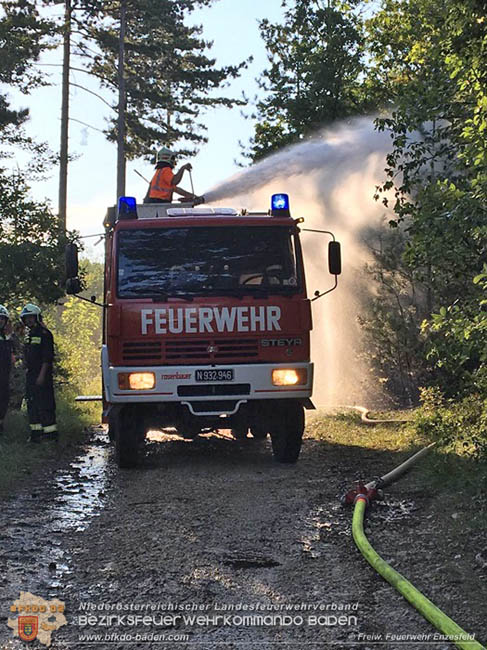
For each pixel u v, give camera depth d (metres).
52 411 11.16
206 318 9.18
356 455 10.21
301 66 18.97
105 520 7.05
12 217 15.93
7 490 8.26
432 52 8.74
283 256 9.45
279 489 8.23
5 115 28.44
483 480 7.55
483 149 7.62
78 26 35.09
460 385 11.51
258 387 9.19
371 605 4.97
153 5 35.03
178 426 9.60
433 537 6.34
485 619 4.71
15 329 15.22
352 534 6.42
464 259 8.41
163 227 9.41
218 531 6.62
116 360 9.12
